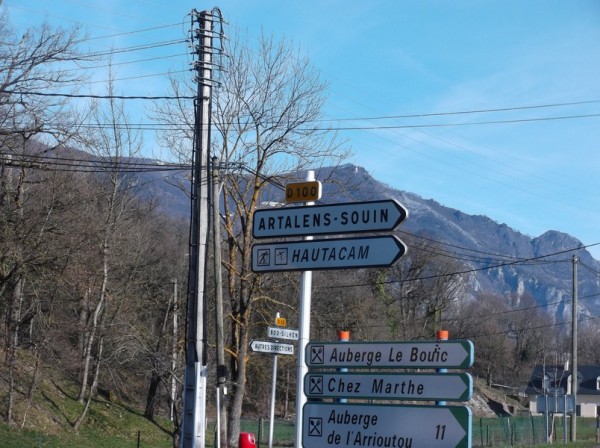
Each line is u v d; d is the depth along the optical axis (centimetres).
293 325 2783
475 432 3884
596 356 10075
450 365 816
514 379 7919
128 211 3769
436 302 5303
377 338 4362
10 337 3009
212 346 2742
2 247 2511
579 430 5450
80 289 2981
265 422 3634
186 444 1588
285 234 905
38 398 3334
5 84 2064
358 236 866
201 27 1738
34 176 2817
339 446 862
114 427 3506
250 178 2459
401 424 828
